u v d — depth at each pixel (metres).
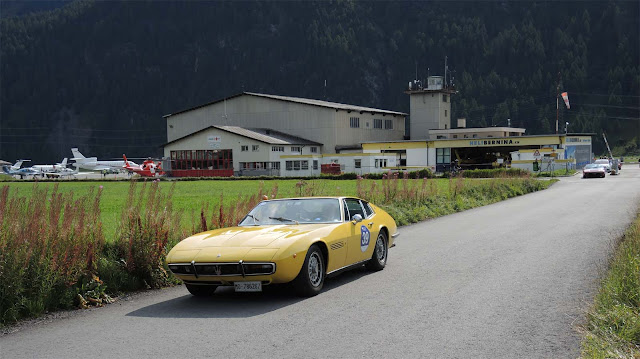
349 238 8.43
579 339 5.34
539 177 52.94
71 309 7.32
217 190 36.25
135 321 6.55
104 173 77.38
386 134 91.06
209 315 6.70
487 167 68.25
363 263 9.02
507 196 28.89
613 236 12.67
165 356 5.15
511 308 6.56
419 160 67.81
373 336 5.58
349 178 57.75
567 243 11.88
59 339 5.89
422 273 8.98
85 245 8.12
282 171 70.81
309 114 81.69
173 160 77.12
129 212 9.19
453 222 17.11
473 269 9.16
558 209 20.66
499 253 10.77
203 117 89.56
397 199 19.70
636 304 5.98
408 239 13.39
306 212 8.63
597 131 195.12
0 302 6.72
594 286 7.59
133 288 8.45
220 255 7.07
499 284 7.93
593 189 33.47
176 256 7.36
